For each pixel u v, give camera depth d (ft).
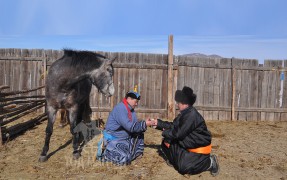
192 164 14.80
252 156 19.20
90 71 16.46
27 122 25.53
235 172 15.88
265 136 25.63
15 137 22.61
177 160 15.24
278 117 34.14
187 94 15.01
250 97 33.68
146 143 21.66
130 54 32.01
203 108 32.91
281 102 34.17
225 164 17.16
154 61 32.40
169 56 31.91
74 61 16.21
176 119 15.49
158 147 20.39
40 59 30.99
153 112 32.32
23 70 31.14
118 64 31.63
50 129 16.84
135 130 16.33
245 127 29.71
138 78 32.12
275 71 33.88
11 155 17.97
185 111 15.01
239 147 21.43
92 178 14.53
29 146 20.11
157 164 16.71
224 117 33.55
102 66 16.57
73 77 16.29
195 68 32.78
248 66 33.32
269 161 18.15
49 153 18.48
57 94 16.60
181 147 15.25
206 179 14.79
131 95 16.71
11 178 14.35
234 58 33.14
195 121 14.65
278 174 15.96
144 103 32.27
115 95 31.91
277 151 20.66
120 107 16.61
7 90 31.04
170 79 31.99
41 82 31.30
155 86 32.35
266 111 33.81
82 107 21.04
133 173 15.31
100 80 16.60
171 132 15.07
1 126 20.43
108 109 31.73
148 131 26.23
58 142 21.25
